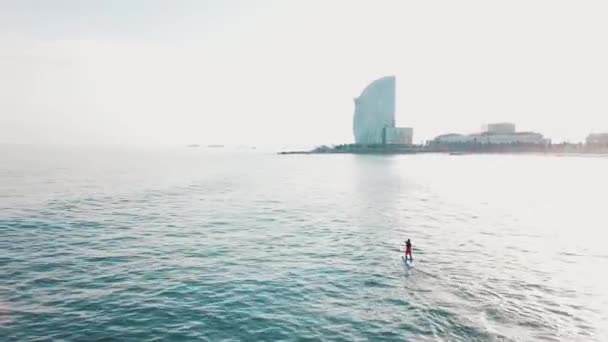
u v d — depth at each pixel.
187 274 26.80
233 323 19.45
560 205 66.31
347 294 23.64
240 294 23.34
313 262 30.30
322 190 85.12
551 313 21.27
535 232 43.38
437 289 24.67
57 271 26.84
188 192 77.44
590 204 67.56
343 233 41.22
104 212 51.72
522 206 64.69
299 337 18.11
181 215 50.91
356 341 17.80
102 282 24.88
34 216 47.22
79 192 71.25
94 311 20.50
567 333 18.95
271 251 33.38
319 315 20.56
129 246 34.12
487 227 45.97
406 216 52.91
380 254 32.94
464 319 20.27
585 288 25.36
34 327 18.55
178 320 19.64
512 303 22.59
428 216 53.22
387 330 18.94
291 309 21.30
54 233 38.66
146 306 21.27
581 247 36.56
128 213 51.47
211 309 21.09
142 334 18.11
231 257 31.27
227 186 90.69
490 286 25.44
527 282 26.38
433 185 99.25
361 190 85.94
